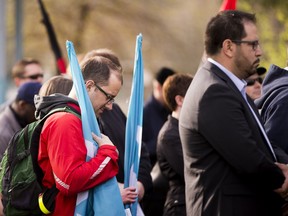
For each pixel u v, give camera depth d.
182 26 42.16
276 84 9.38
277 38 20.69
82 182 7.68
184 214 10.15
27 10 36.53
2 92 19.55
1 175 8.21
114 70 8.20
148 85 37.84
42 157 7.88
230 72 8.73
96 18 38.94
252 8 20.62
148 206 11.15
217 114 8.38
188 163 8.79
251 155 8.30
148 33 40.22
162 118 13.55
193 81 8.82
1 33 19.75
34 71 14.06
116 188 7.95
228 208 8.50
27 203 7.91
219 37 8.74
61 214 7.88
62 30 36.97
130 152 8.77
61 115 7.82
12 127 10.68
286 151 9.04
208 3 42.88
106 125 9.55
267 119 9.20
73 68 7.98
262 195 8.65
